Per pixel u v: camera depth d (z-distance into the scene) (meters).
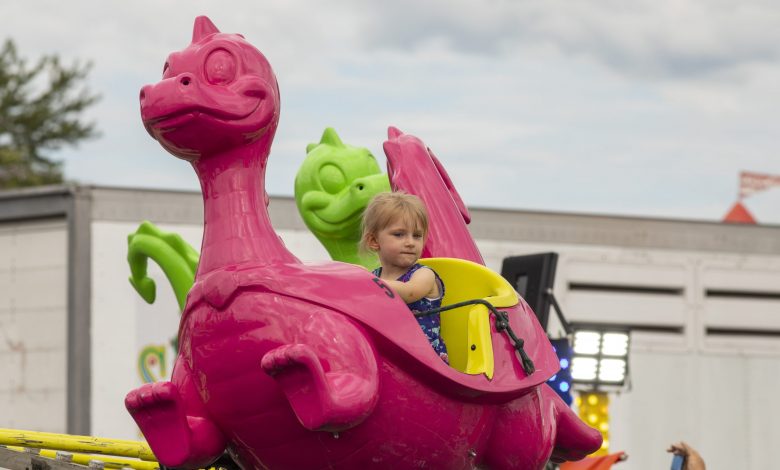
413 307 6.69
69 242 16.33
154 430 6.08
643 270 18.06
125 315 16.36
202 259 6.21
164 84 6.04
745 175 26.20
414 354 6.00
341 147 11.39
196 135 6.11
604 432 13.68
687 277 18.27
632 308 18.00
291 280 5.97
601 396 13.71
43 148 51.59
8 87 50.66
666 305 18.17
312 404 5.62
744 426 18.30
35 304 16.86
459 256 7.55
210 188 6.26
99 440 7.74
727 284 18.44
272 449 6.17
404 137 8.17
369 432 6.04
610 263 17.89
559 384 11.53
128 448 7.78
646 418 17.88
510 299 6.90
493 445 6.87
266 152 6.35
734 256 18.50
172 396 5.96
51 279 16.83
